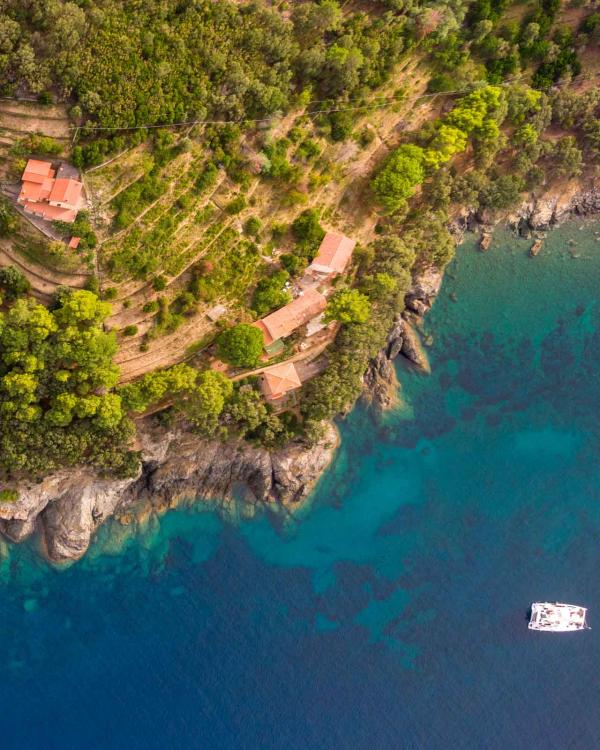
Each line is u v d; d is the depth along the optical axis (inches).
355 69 3420.3
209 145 3304.6
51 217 3058.6
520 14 3762.3
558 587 3695.9
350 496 3772.1
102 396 3176.7
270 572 3641.7
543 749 3459.6
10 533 3435.0
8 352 3051.2
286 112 3449.8
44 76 2915.8
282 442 3528.5
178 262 3319.4
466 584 3683.6
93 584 3511.3
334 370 3516.2
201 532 3644.2
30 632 3427.7
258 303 3454.7
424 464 3828.7
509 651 3599.9
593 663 3609.7
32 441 3129.9
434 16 3503.9
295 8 3294.8
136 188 3154.5
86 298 3080.7
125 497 3567.9
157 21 3048.7
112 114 3036.4
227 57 3191.4
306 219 3479.3
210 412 3262.8
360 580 3663.9
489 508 3789.4
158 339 3358.8
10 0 2832.2
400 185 3489.2
